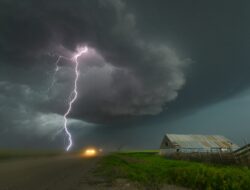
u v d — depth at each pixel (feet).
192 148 157.38
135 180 42.93
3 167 73.56
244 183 33.71
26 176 49.21
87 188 35.24
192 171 42.88
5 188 34.50
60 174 53.72
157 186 36.81
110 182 40.93
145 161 99.50
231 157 72.49
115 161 107.04
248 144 73.97
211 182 35.68
